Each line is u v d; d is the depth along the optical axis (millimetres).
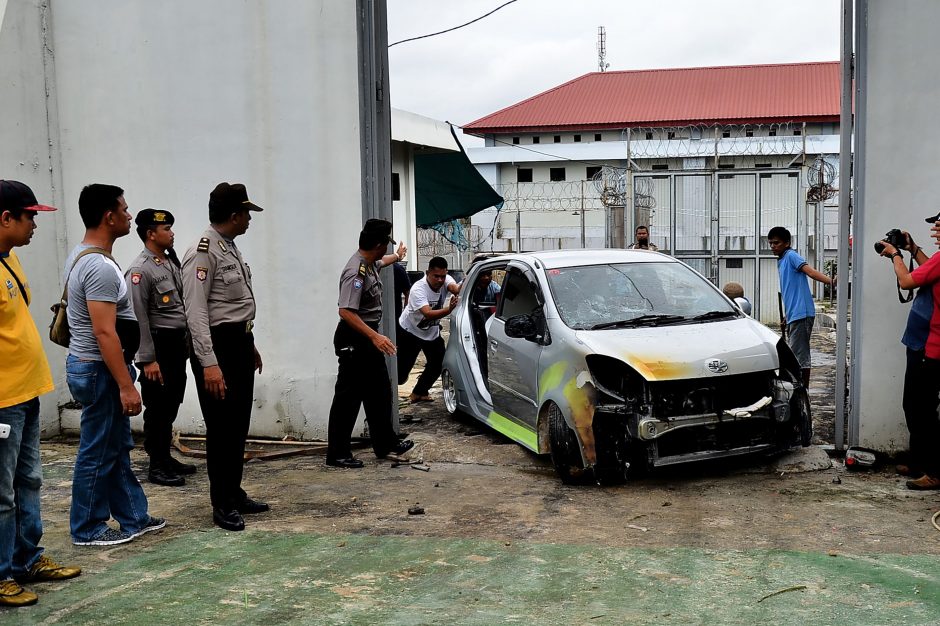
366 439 8047
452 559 4832
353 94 7758
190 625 3920
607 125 44094
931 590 4227
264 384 8102
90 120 8336
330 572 4633
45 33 8281
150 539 5250
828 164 18297
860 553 4840
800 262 9211
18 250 8039
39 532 4531
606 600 4176
